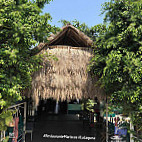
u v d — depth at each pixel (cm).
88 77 664
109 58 566
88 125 995
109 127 751
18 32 477
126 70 542
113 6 600
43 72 643
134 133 594
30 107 898
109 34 610
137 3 562
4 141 502
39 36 535
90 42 700
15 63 495
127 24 579
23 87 548
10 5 472
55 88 629
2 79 470
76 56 684
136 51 567
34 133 875
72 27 694
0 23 458
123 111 615
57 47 701
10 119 497
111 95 617
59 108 1110
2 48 471
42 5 605
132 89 549
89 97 654
